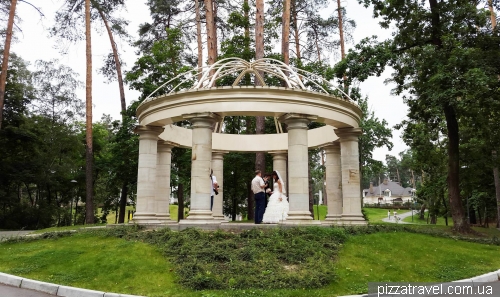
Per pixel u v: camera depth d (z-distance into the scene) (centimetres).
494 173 2477
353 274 869
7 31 2242
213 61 2280
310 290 764
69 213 3909
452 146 1734
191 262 873
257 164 2164
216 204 1781
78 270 891
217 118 1288
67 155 3803
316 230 1116
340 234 1108
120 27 2731
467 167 2034
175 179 2336
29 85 3341
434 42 1739
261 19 2222
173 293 741
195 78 2470
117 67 2778
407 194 9350
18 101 3130
